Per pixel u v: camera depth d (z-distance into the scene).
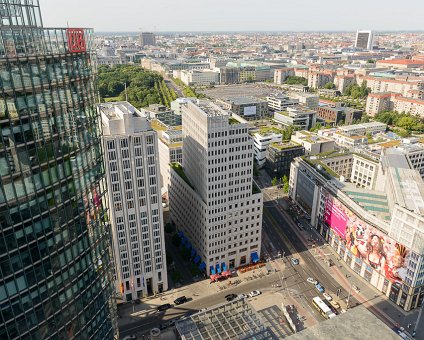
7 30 64.12
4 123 65.19
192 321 132.25
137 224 159.38
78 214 84.31
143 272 168.62
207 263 185.00
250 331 128.50
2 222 67.38
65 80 76.75
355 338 75.88
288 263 197.75
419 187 186.88
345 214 194.62
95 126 89.81
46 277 77.31
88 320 91.69
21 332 74.75
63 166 78.19
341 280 184.50
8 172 67.00
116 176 148.25
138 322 158.50
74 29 78.12
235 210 182.12
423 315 160.88
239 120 178.62
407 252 157.25
